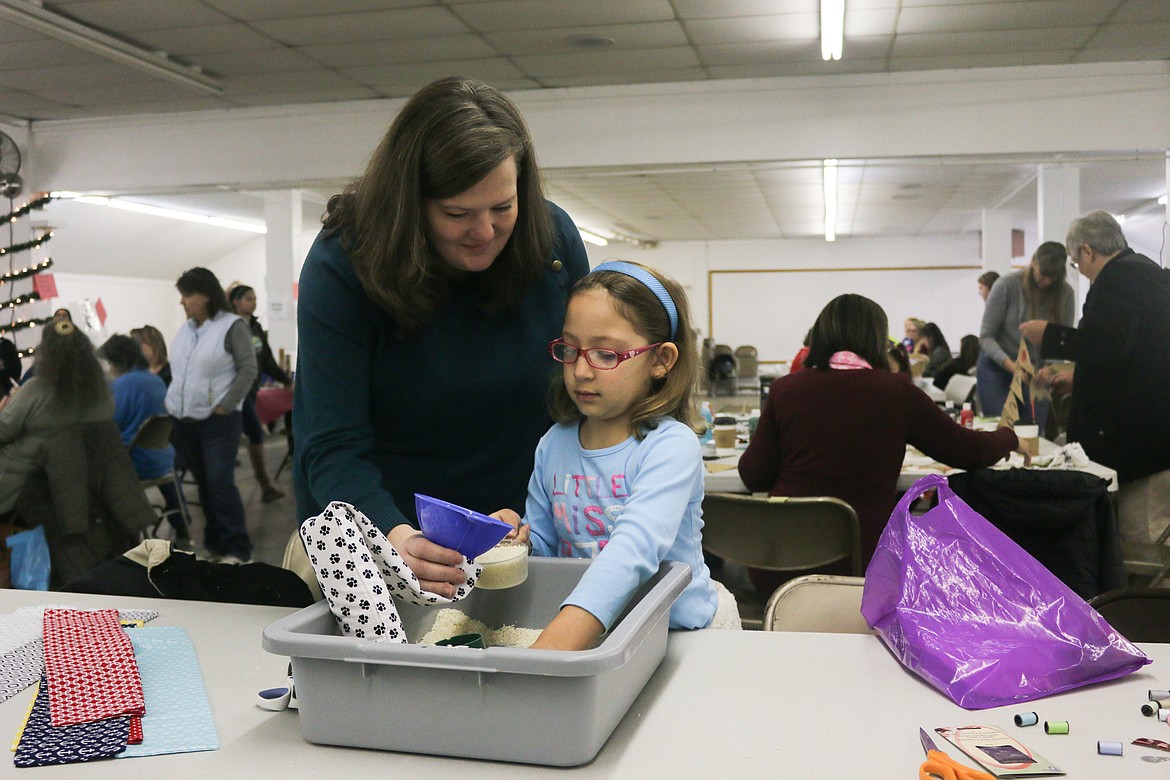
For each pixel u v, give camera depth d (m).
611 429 1.16
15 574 3.18
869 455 2.36
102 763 0.81
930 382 6.85
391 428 1.33
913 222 14.77
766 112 6.39
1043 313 4.89
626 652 0.79
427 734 0.81
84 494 3.34
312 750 0.83
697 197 11.51
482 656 0.76
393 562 0.90
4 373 4.41
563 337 1.13
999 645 0.96
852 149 6.30
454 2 4.87
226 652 1.10
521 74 6.26
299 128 7.10
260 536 5.34
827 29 5.12
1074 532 2.28
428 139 1.06
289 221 8.94
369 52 5.75
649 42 5.55
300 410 1.23
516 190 1.14
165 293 16.23
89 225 12.66
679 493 1.06
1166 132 5.94
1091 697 0.92
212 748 0.83
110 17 5.11
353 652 0.79
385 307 1.18
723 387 16.62
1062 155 6.20
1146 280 2.93
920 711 0.89
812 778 0.76
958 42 5.57
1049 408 4.20
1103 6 4.95
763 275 17.97
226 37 5.46
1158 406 2.89
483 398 1.31
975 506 2.38
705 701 0.92
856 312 2.43
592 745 0.78
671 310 1.12
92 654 1.03
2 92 6.57
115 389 4.89
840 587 1.41
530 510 1.25
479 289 1.26
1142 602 1.35
